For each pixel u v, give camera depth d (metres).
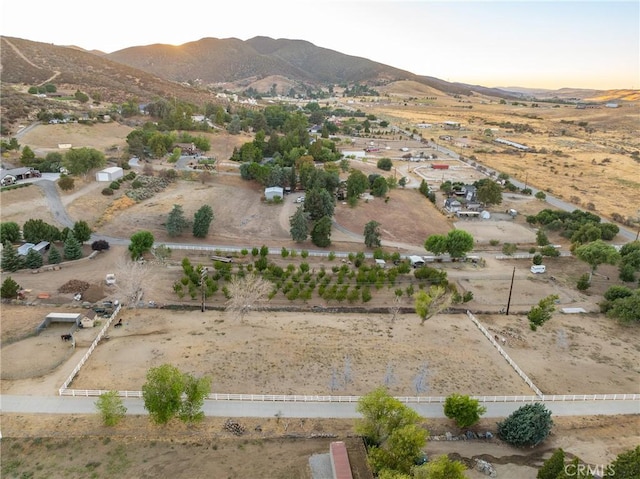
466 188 135.88
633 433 46.22
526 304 74.81
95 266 76.56
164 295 68.81
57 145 143.88
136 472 37.59
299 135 186.12
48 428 41.69
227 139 188.00
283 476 38.00
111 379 49.22
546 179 163.88
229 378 50.69
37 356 52.41
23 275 71.94
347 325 64.31
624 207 133.50
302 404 47.12
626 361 59.84
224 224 101.38
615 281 84.94
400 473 34.88
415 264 86.75
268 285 68.19
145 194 110.94
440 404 48.69
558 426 46.66
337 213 113.19
